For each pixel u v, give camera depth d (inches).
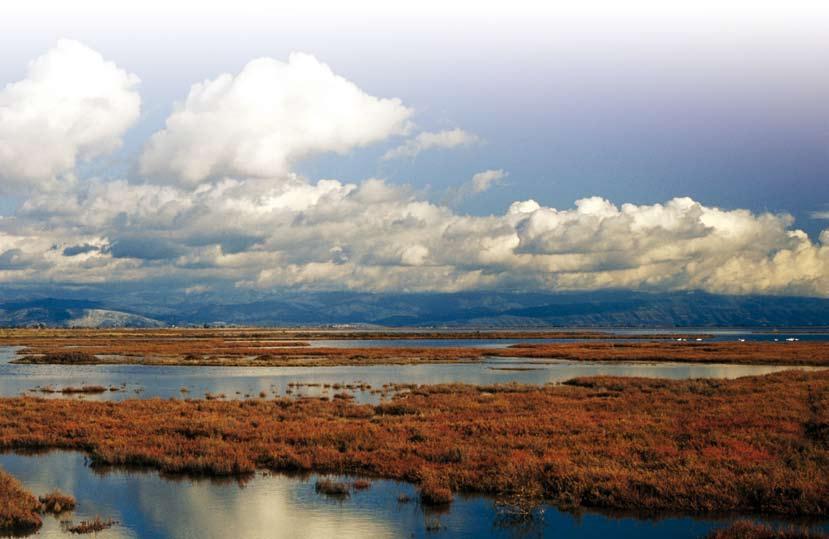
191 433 1285.7
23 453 1196.5
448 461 1077.1
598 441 1167.6
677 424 1328.7
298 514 838.5
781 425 1279.5
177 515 831.1
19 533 760.3
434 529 784.9
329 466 1070.4
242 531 774.5
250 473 1044.5
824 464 976.3
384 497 913.5
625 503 860.0
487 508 864.3
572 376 2965.1
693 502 852.6
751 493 861.2
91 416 1502.2
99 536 754.2
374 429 1298.0
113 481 996.6
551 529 784.3
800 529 746.2
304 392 2249.0
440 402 1742.1
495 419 1435.8
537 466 986.7
